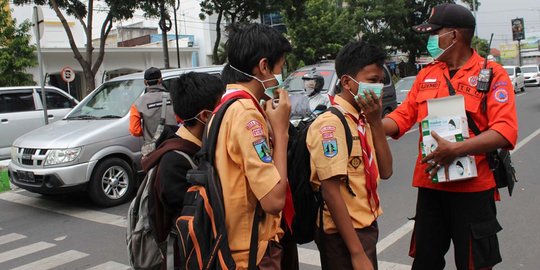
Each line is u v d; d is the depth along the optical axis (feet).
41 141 21.36
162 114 18.25
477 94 8.05
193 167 7.63
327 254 7.87
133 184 22.72
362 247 7.32
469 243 8.25
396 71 106.63
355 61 7.42
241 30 6.70
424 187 8.76
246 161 6.11
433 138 7.97
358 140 7.58
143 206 8.25
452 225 8.50
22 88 36.91
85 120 23.38
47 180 20.65
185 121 7.84
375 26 100.27
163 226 7.87
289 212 7.27
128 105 23.27
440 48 8.38
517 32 202.80
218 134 6.44
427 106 8.36
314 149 7.34
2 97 35.70
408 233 15.97
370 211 7.68
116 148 21.93
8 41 55.62
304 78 25.18
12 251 16.83
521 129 38.19
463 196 8.25
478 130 8.07
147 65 90.33
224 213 6.28
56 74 77.71
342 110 7.55
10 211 22.11
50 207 22.43
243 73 6.63
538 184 21.30
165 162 7.68
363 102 7.45
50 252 16.51
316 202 7.85
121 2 50.39
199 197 6.46
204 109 7.72
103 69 83.41
